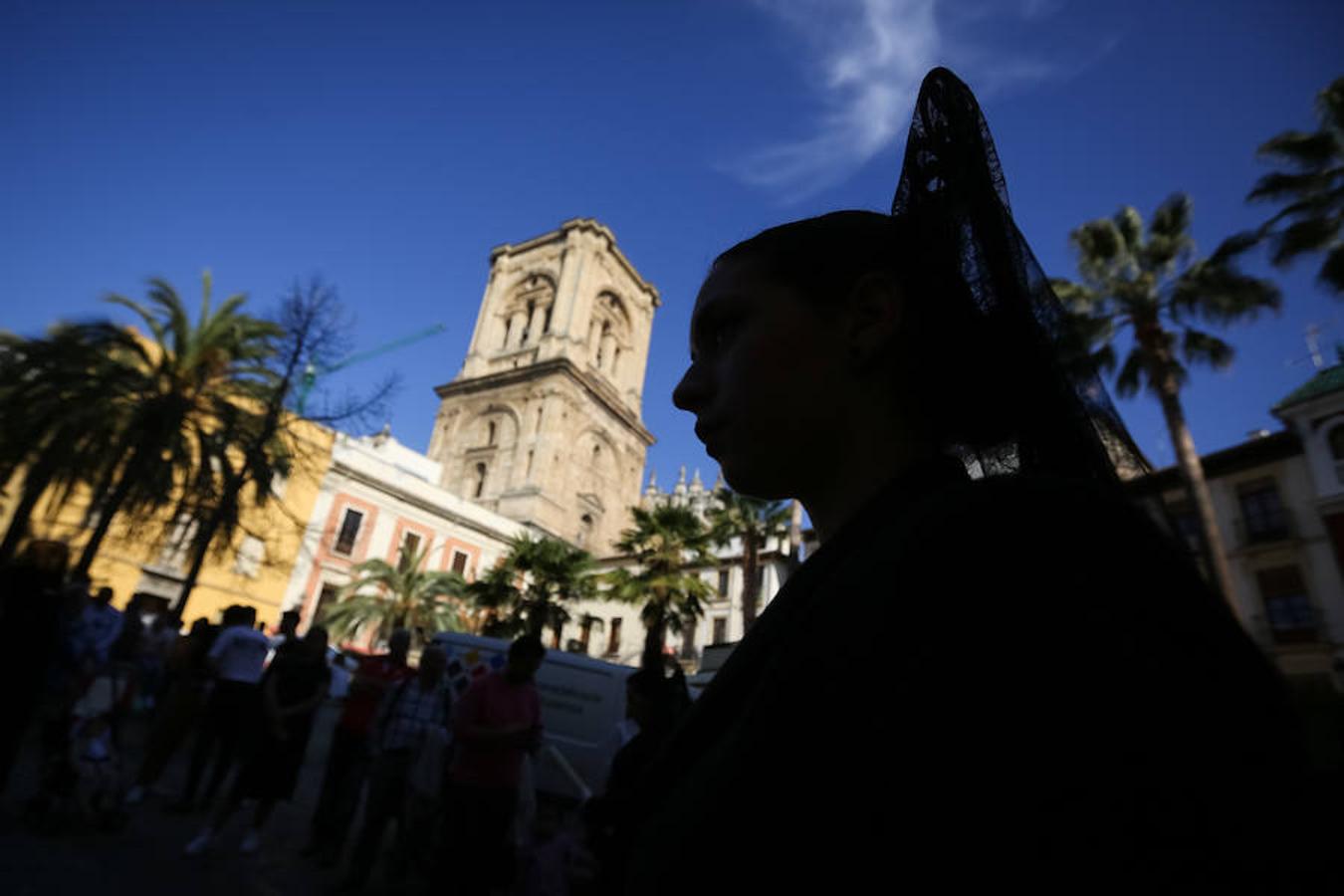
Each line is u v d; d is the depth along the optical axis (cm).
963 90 71
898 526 38
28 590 428
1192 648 24
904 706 28
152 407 1505
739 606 3266
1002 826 23
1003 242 63
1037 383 58
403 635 584
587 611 3653
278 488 2839
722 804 36
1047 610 26
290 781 516
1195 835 19
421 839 482
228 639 617
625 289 5594
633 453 5244
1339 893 17
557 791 755
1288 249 1420
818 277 57
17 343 1411
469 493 4472
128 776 685
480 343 5188
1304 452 1875
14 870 392
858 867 28
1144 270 1636
